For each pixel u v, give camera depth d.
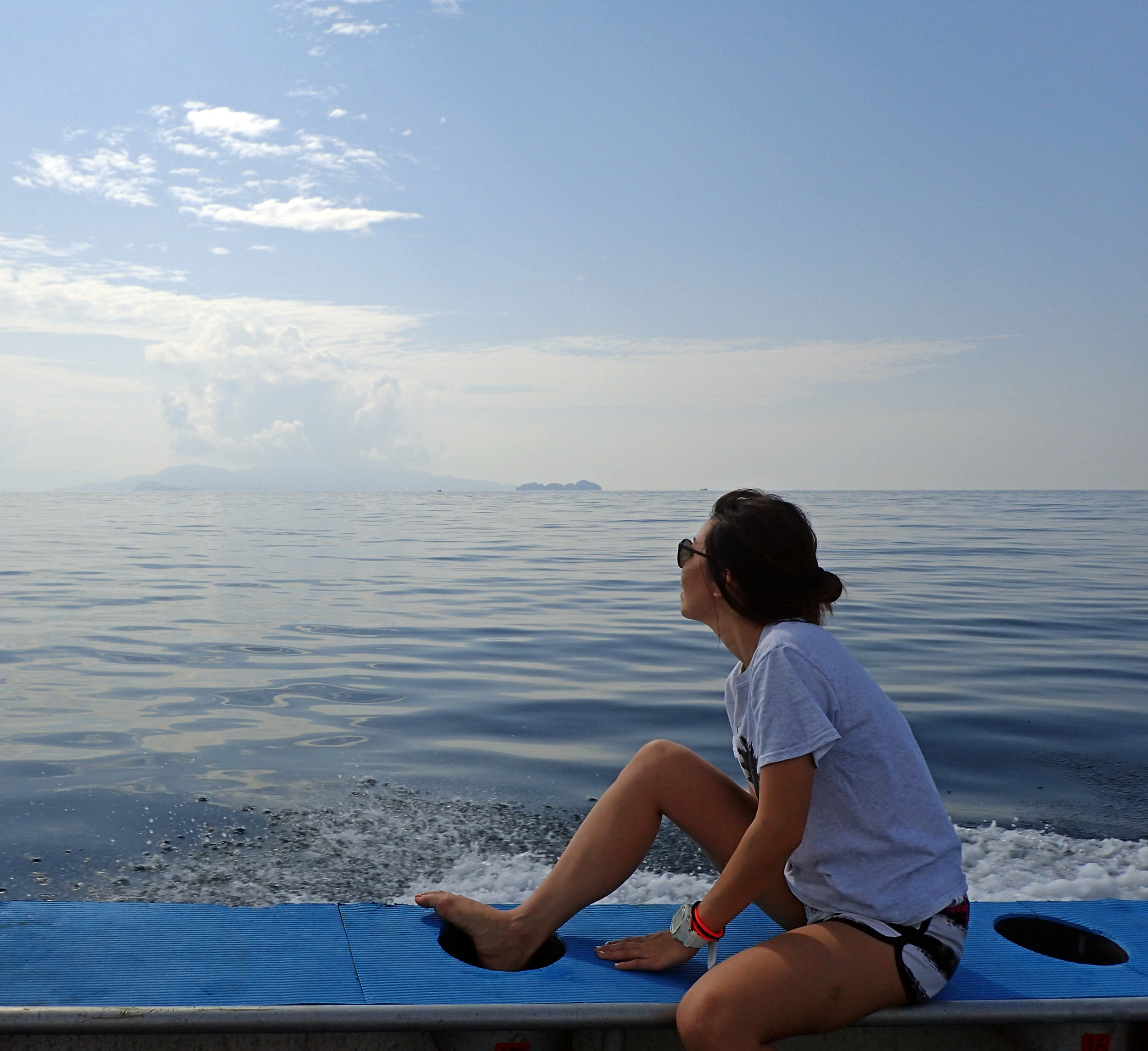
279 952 1.93
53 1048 1.70
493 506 72.62
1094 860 3.80
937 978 1.76
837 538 27.44
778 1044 1.91
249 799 4.39
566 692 6.98
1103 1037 1.87
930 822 1.82
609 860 2.09
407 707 6.45
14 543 26.48
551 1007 1.71
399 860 3.67
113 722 5.95
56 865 3.56
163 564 19.34
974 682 7.32
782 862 1.80
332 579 15.99
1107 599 12.75
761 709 1.80
